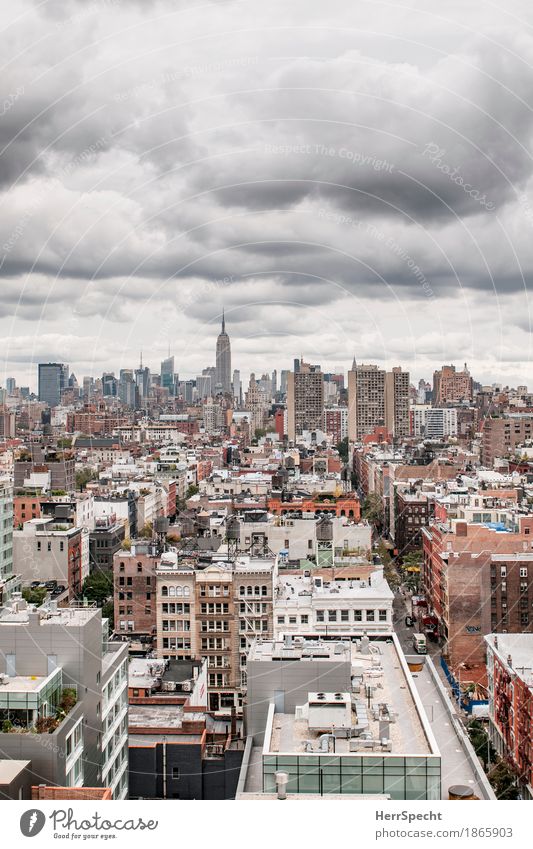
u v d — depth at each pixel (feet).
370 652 341.41
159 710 409.69
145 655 554.05
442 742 321.11
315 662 297.94
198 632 539.70
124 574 606.96
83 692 297.12
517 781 442.50
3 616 319.47
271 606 536.42
